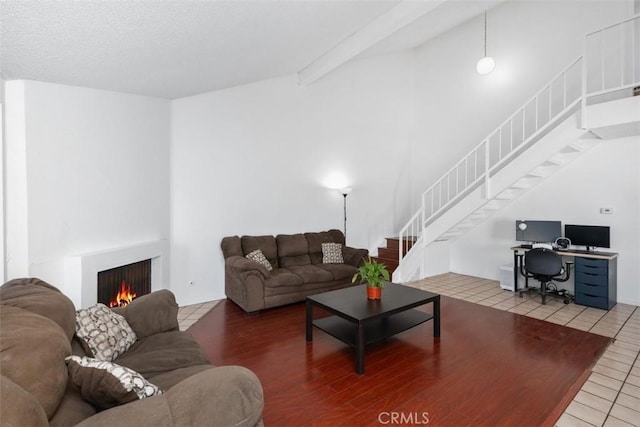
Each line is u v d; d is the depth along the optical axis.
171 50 2.62
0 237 2.40
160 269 3.98
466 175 6.21
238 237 4.79
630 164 4.30
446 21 5.85
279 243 5.10
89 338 1.80
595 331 3.48
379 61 6.65
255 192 5.07
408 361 2.85
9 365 1.06
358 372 2.64
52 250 2.71
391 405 2.24
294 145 5.51
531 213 5.28
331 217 6.04
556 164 4.79
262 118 5.11
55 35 1.91
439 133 6.72
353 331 3.05
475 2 5.35
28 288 1.72
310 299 3.24
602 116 3.80
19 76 2.41
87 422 1.07
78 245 2.95
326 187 5.95
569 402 2.26
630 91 4.33
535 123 5.20
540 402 2.26
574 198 4.79
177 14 2.09
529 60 5.38
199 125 4.46
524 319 3.87
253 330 3.58
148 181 3.82
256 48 3.34
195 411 1.15
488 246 5.90
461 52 6.30
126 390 1.25
